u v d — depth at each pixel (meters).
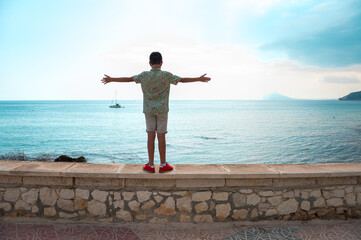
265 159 24.58
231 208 3.18
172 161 23.86
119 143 32.59
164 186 3.13
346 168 3.38
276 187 3.21
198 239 2.84
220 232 3.00
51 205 3.12
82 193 3.12
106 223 3.13
